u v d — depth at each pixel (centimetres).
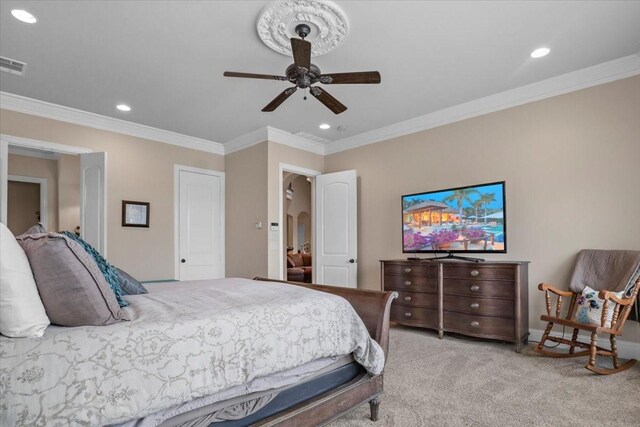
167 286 246
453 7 238
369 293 222
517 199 368
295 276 824
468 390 238
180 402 126
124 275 205
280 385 158
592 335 272
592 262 311
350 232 500
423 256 438
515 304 325
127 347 121
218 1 230
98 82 342
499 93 378
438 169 430
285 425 155
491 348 334
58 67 313
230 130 493
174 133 499
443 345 345
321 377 179
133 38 270
